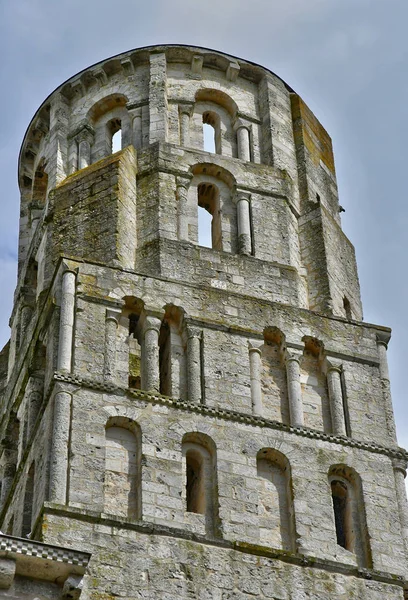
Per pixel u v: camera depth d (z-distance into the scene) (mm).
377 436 65000
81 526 57469
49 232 70938
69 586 54281
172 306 66062
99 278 65625
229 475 61312
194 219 71500
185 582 57344
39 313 67625
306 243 73062
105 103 77562
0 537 54125
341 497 63281
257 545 59219
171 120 75688
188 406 62656
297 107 78812
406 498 63406
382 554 61219
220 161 73812
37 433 62750
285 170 75000
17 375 69688
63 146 76625
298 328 67312
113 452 60719
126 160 72125
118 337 64188
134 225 70125
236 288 68500
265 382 65375
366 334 68375
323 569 59531
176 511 59656
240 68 78500
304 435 63562
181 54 78188
